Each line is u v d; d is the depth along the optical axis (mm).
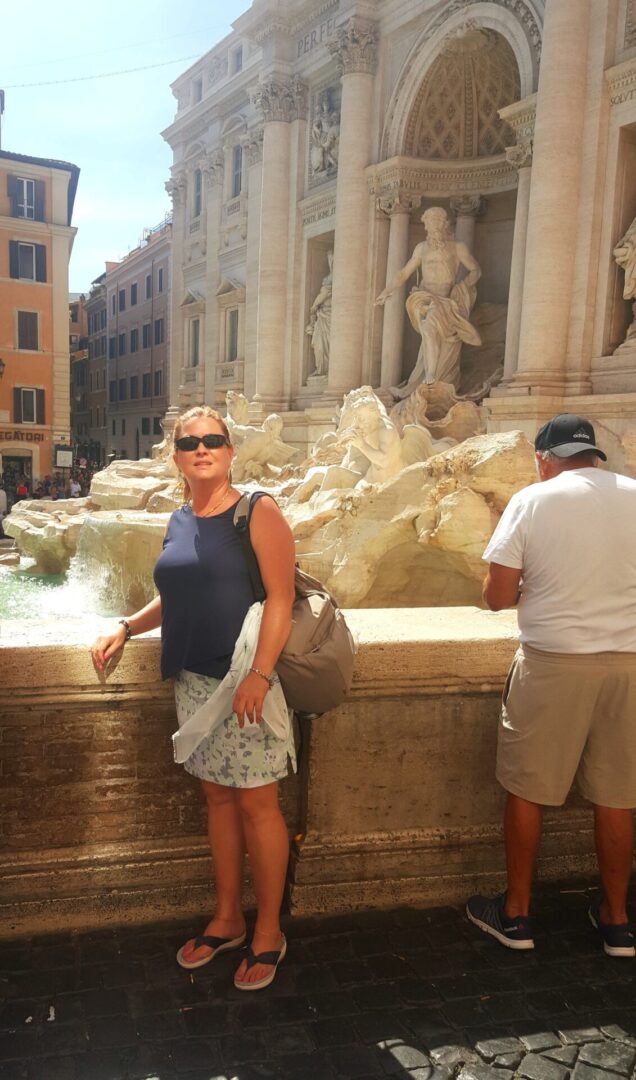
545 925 3471
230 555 2840
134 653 3279
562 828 3859
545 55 16625
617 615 3016
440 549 10141
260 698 2715
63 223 41594
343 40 22984
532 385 16844
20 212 40906
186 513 3002
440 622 3822
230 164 33188
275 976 3068
